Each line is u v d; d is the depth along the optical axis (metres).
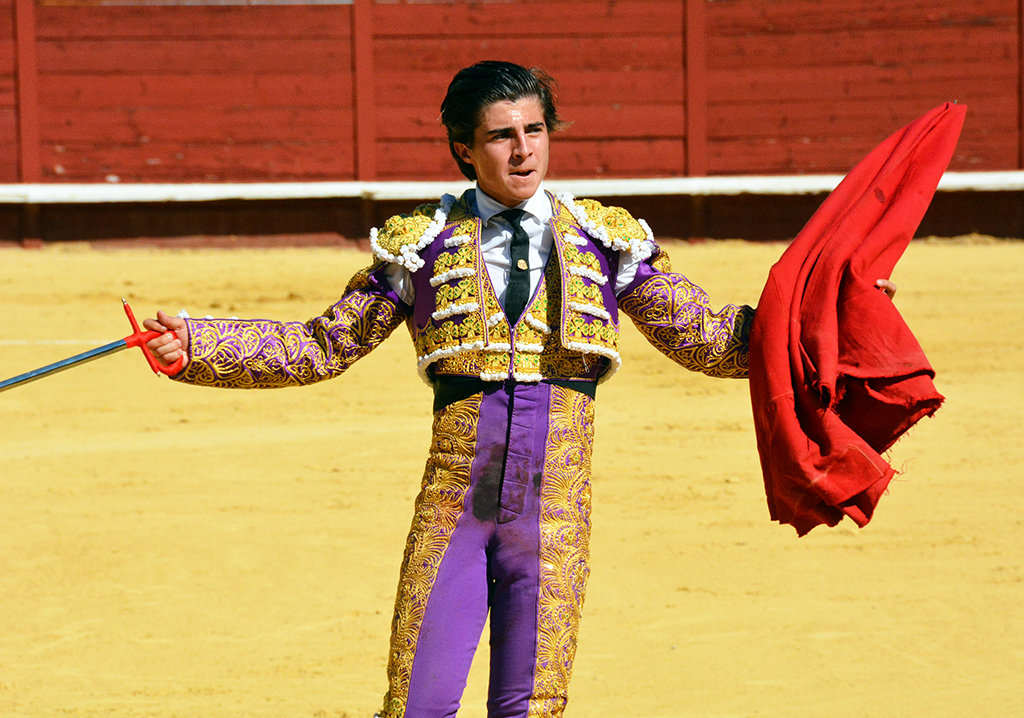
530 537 7.95
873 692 12.89
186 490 21.34
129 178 48.19
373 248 8.34
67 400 28.22
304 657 14.09
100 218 47.31
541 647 7.85
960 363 31.59
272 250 47.88
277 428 26.12
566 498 8.09
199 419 26.89
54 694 13.04
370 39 49.12
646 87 50.25
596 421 26.61
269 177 48.88
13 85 47.44
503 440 8.06
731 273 42.88
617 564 17.42
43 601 15.99
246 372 8.20
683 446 24.39
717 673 13.48
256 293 39.22
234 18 48.44
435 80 49.59
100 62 47.88
